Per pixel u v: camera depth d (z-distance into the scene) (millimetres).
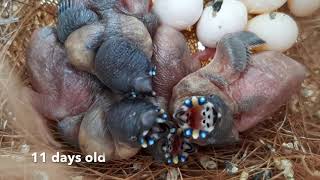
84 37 100
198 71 105
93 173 104
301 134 114
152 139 94
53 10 123
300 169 105
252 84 104
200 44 117
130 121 94
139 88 96
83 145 103
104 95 105
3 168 100
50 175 101
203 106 91
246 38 106
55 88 106
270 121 115
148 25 106
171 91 106
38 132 107
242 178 103
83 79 105
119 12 104
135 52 98
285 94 106
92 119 102
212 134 97
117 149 102
